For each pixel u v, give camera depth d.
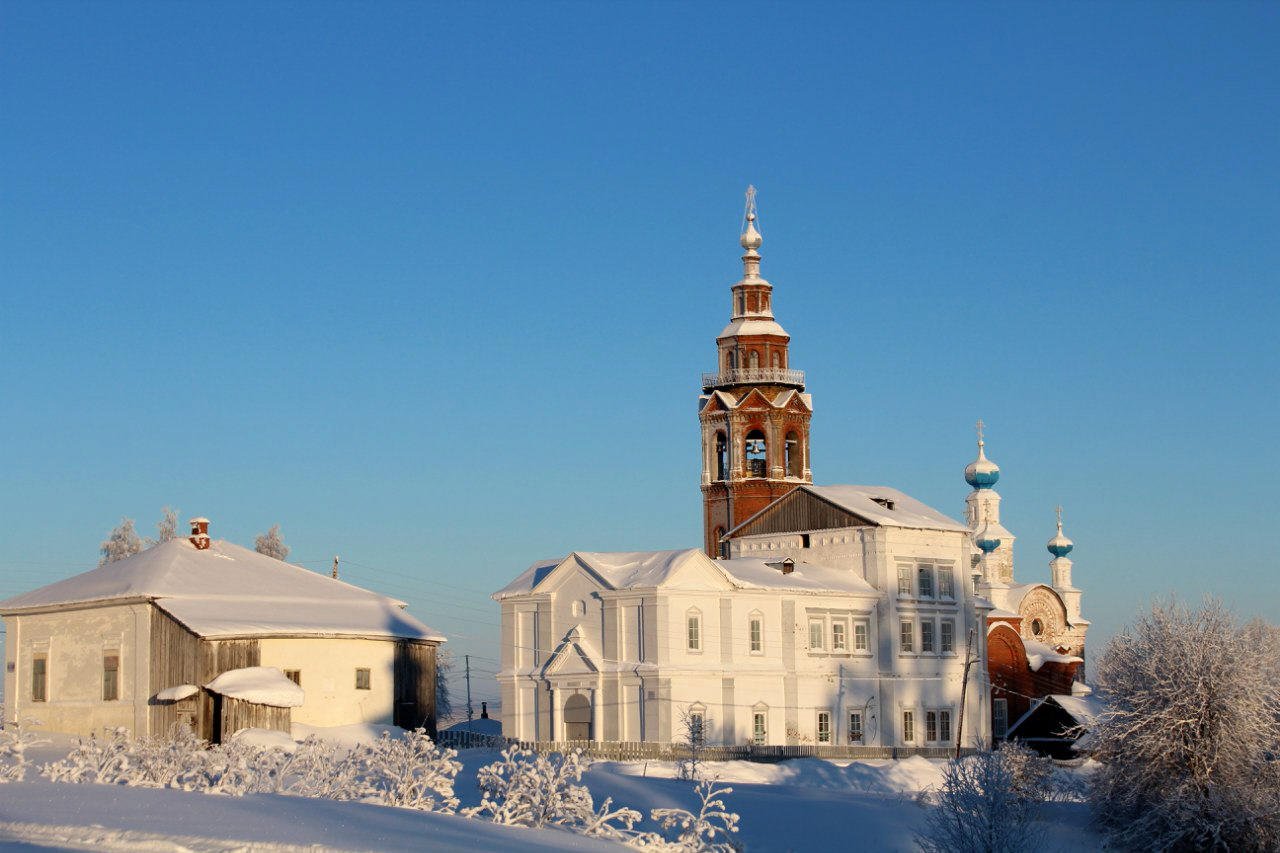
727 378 122.12
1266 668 66.62
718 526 121.00
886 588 104.62
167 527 132.88
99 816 33.09
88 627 78.62
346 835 32.50
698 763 83.62
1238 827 62.09
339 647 78.00
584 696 93.94
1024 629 135.50
